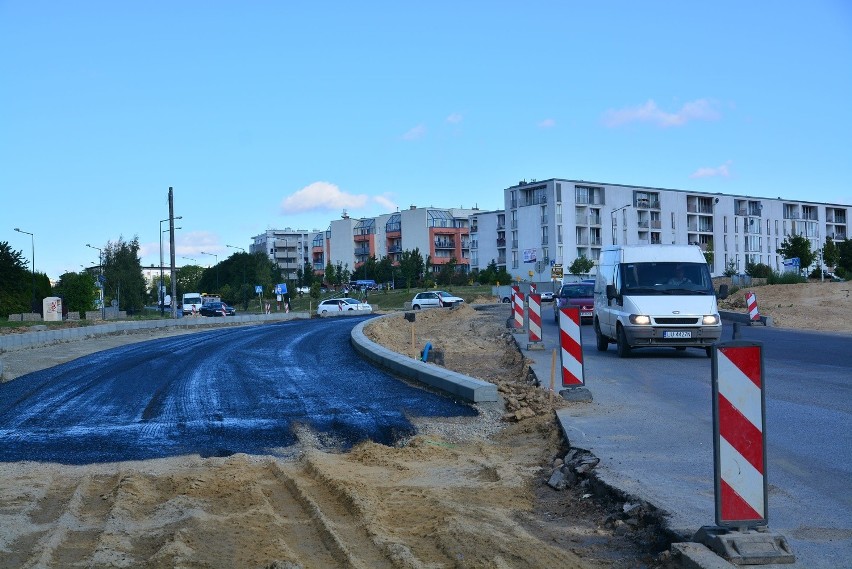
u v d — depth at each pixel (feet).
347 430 36.58
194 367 64.13
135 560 19.24
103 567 18.70
